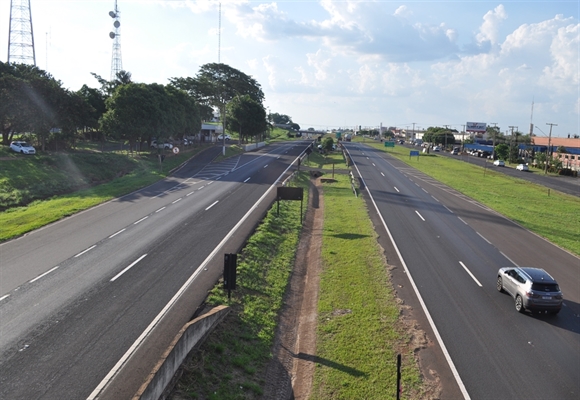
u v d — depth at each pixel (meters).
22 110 54.41
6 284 20.36
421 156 116.81
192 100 96.56
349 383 15.05
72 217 33.59
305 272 26.02
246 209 38.00
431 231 35.47
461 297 22.39
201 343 15.89
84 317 17.38
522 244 33.16
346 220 38.06
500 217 42.69
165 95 74.88
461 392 14.70
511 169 98.25
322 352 17.06
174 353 13.70
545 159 100.44
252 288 21.81
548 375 15.84
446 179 70.12
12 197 39.69
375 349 17.19
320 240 31.91
